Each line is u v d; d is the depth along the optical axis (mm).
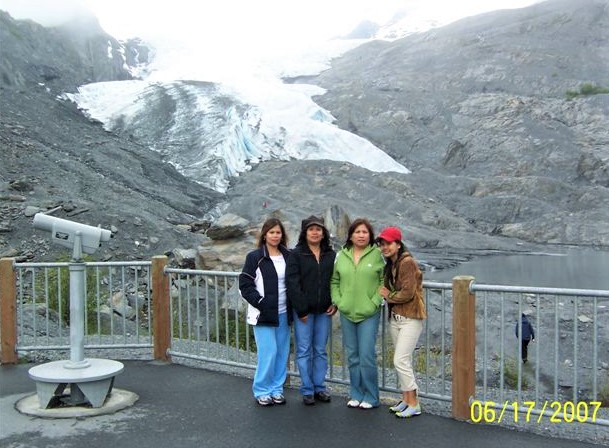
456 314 6473
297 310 6820
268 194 50562
